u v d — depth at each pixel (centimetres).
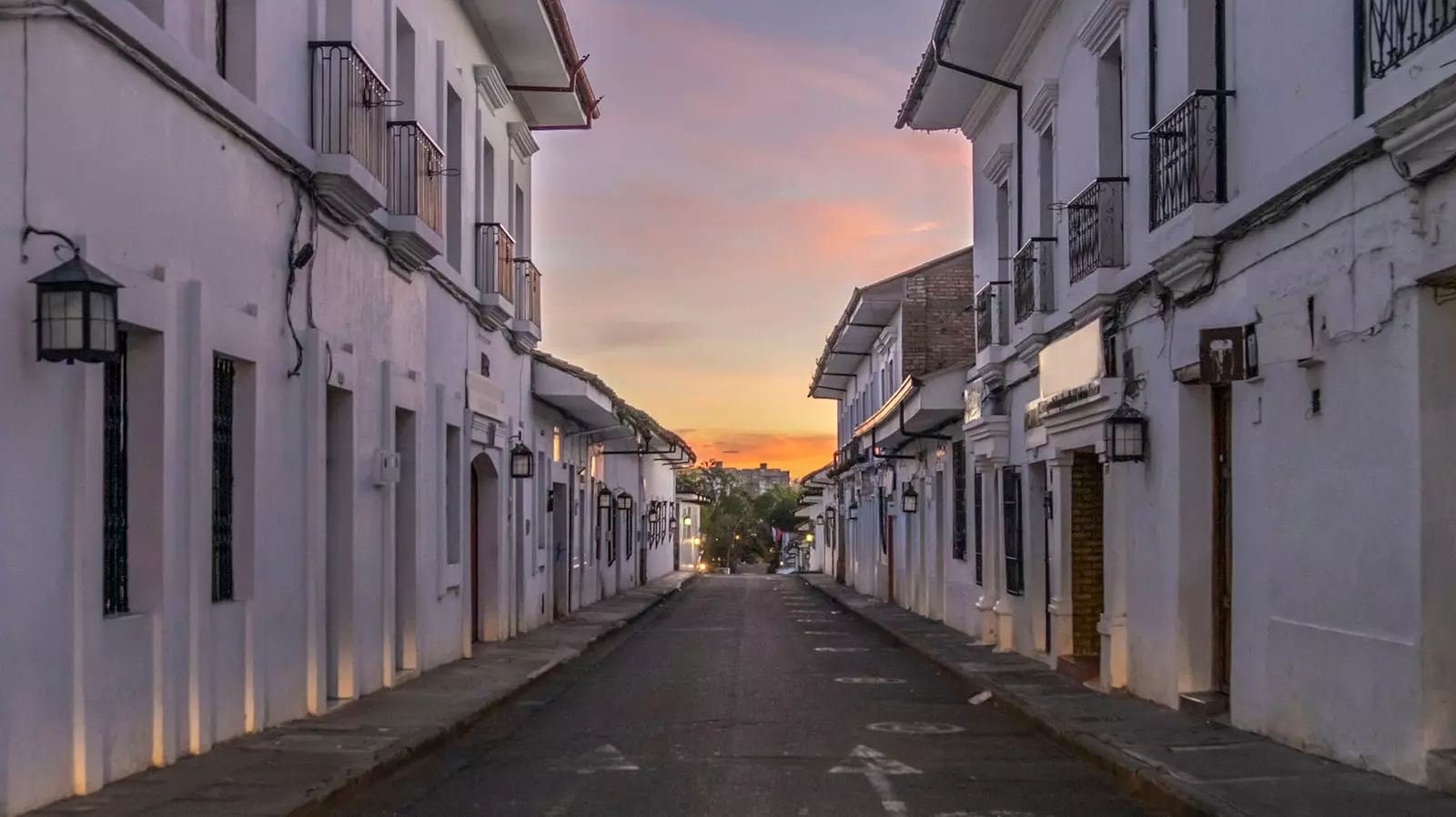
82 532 718
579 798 835
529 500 2234
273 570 1028
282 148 1017
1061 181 1526
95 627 733
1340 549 855
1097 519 1553
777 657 1909
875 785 883
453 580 1658
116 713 770
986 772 940
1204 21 1088
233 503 975
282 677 1052
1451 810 705
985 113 1952
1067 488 1550
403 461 1453
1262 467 980
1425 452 757
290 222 1059
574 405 2511
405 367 1426
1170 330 1160
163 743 825
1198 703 1103
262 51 1001
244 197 962
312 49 1117
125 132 771
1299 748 919
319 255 1130
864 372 3894
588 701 1373
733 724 1187
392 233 1327
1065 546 1554
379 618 1334
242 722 968
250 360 973
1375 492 809
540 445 2408
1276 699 957
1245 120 1007
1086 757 980
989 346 1870
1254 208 959
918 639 2078
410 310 1450
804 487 6744
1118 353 1309
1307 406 903
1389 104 757
